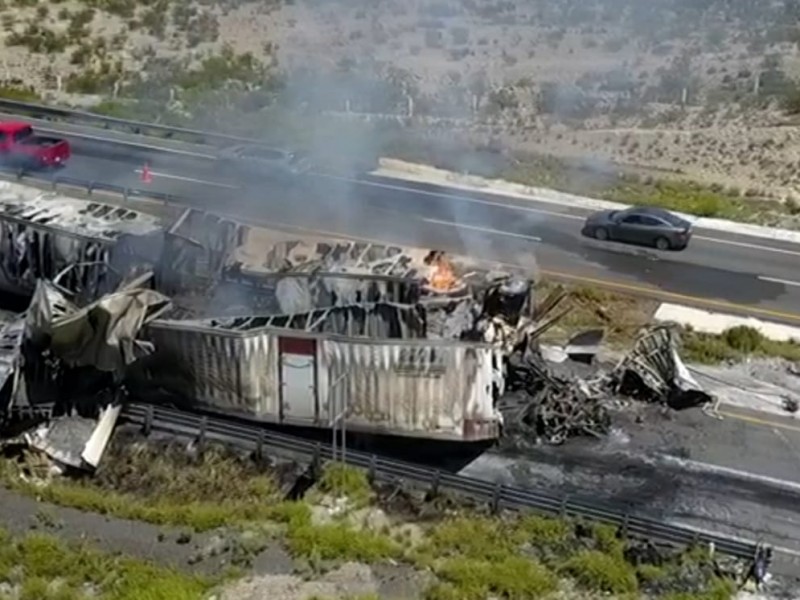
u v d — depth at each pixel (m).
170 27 67.69
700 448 28.12
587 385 30.31
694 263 38.94
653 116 55.09
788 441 28.58
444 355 26.55
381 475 26.08
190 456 26.91
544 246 39.94
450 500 25.36
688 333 33.84
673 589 23.00
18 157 44.53
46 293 28.44
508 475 26.94
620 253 39.50
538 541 24.27
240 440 27.19
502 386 28.81
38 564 23.23
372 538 24.12
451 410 26.89
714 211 43.75
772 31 67.56
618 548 23.91
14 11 69.56
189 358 27.94
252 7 72.56
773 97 56.56
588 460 27.53
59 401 27.89
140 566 23.25
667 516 25.66
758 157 50.12
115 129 50.50
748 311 35.66
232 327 28.34
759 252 40.06
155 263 32.03
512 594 22.62
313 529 24.23
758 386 31.23
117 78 58.06
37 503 25.31
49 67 60.00
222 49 63.91
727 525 25.42
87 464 26.50
